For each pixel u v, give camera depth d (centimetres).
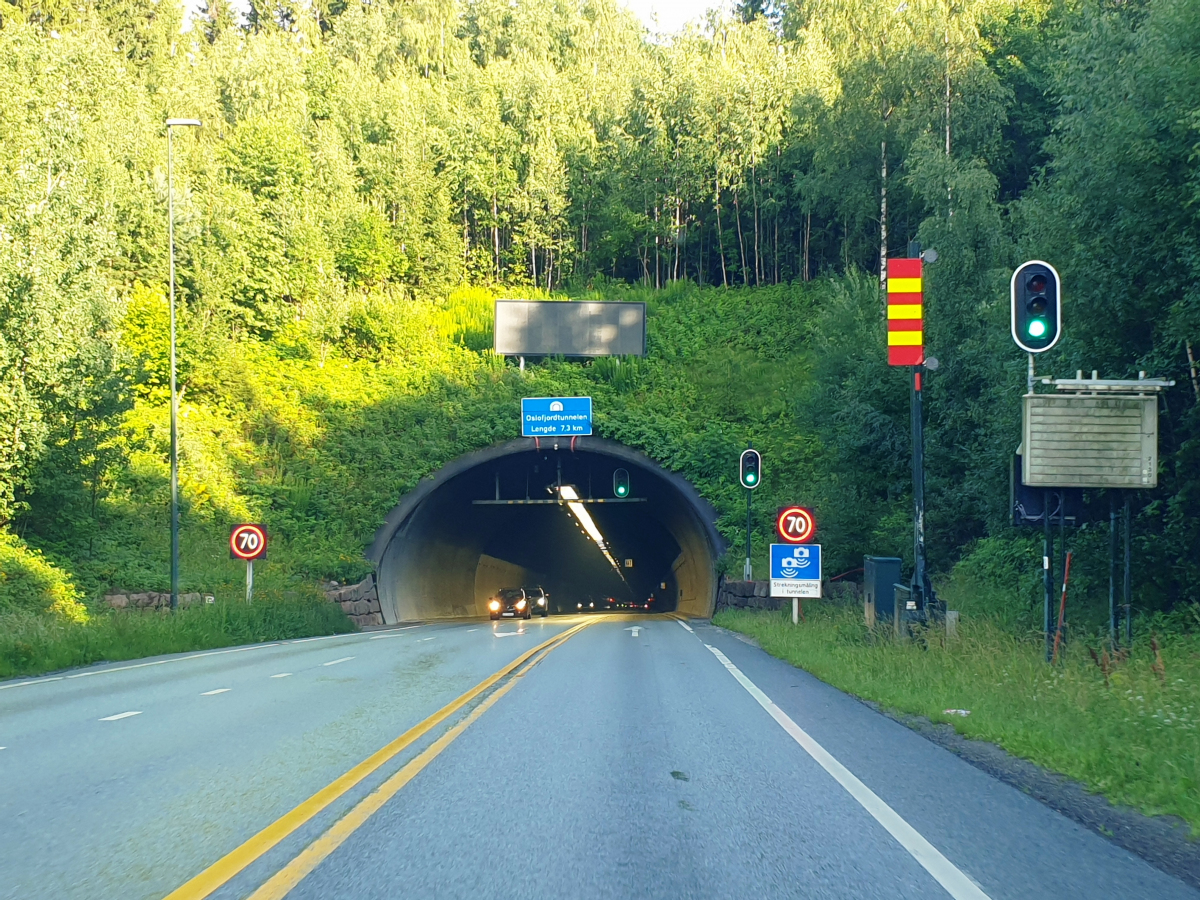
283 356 4953
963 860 553
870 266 5984
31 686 1511
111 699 1312
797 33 6456
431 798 702
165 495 3734
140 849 574
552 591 8088
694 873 528
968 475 3070
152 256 4869
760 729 1012
